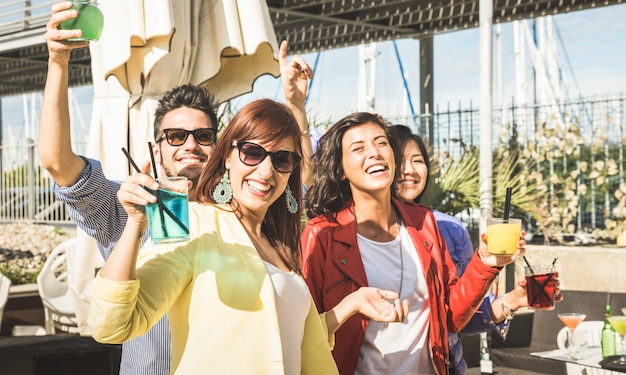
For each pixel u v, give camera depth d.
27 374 4.21
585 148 8.15
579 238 8.08
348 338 2.76
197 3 4.61
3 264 7.98
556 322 6.00
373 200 2.91
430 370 2.85
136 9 4.23
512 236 2.79
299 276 2.29
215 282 1.98
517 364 5.78
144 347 2.60
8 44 9.44
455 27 10.24
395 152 3.08
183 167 3.00
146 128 4.54
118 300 1.79
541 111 8.38
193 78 4.64
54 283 6.88
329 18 9.53
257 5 4.55
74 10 2.18
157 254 1.96
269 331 2.01
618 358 4.51
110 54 4.24
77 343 4.36
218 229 2.10
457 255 3.65
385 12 9.55
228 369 1.96
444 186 7.44
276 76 4.91
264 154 2.16
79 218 2.61
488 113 6.89
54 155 2.39
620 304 5.80
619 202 7.97
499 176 7.43
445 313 2.91
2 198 14.70
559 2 9.03
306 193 3.03
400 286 2.86
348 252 2.85
